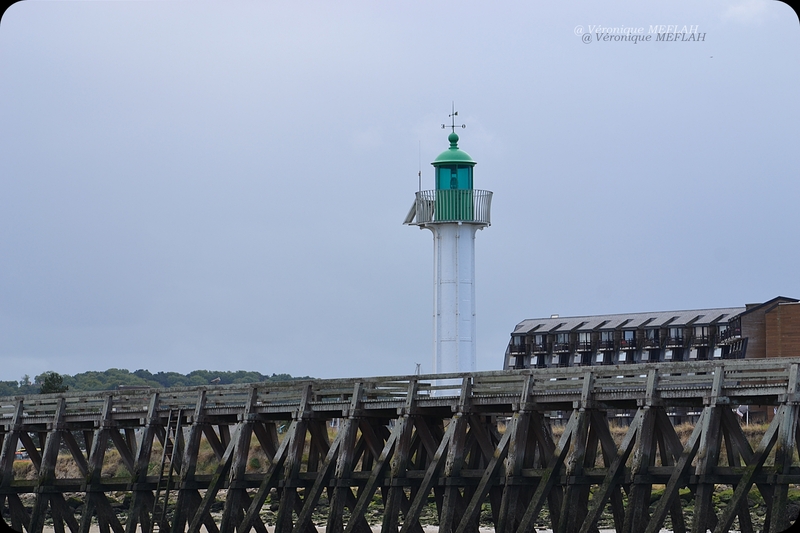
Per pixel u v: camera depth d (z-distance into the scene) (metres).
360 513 76.56
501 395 73.62
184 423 90.50
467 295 116.81
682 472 63.62
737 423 65.12
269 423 88.00
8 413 100.38
